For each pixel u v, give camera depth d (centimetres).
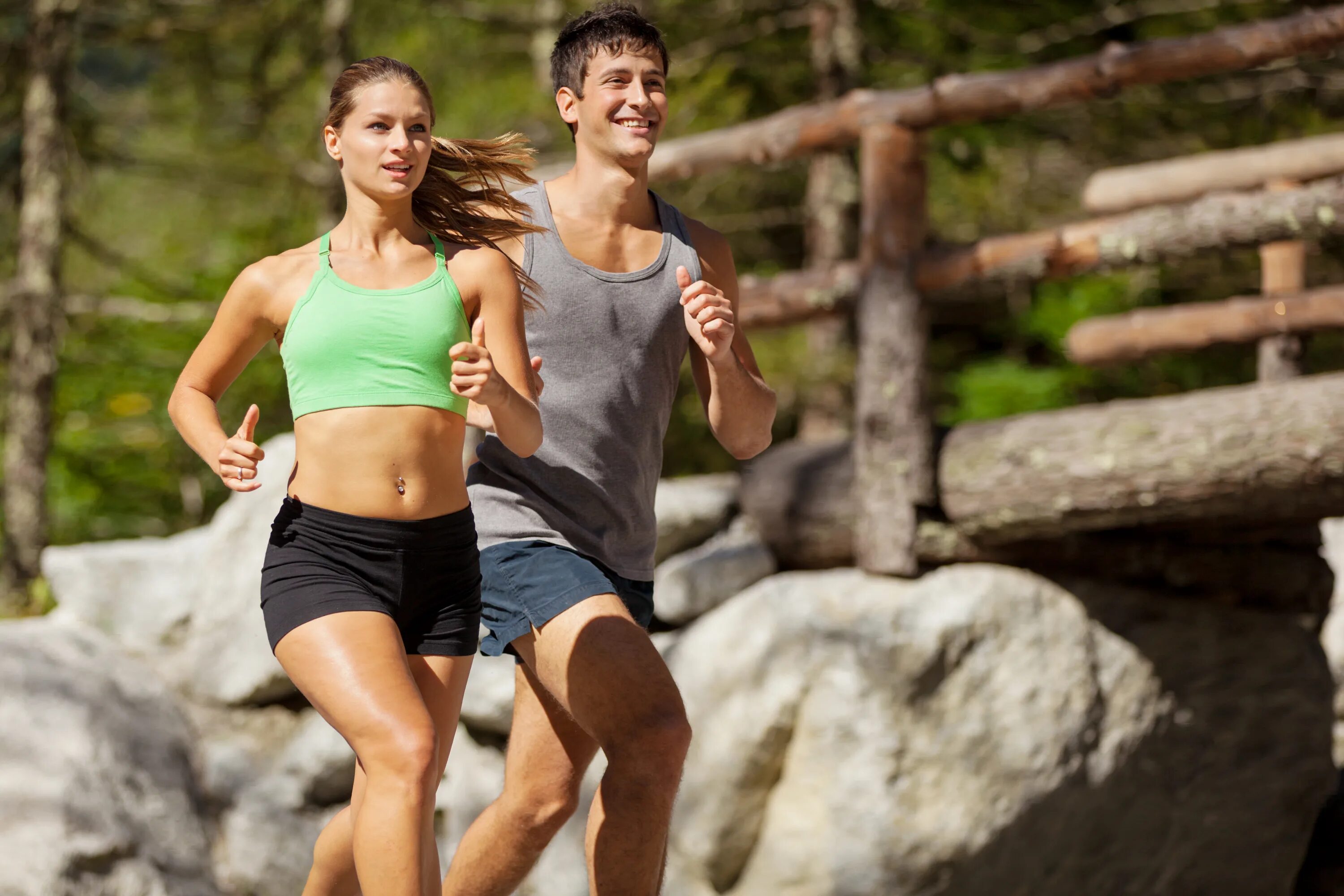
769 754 938
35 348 1688
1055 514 902
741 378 577
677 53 1928
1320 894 1063
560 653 549
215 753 1050
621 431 587
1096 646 963
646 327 582
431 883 497
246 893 999
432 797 466
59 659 1038
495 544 587
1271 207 858
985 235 2328
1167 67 884
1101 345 1220
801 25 1952
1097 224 923
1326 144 1096
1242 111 2062
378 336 486
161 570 1153
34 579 1634
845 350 1912
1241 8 2017
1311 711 1048
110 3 1852
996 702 924
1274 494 827
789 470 1081
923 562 977
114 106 2012
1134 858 976
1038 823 924
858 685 918
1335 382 819
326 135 502
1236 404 845
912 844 895
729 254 628
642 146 575
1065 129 2066
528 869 631
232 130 2138
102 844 897
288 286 495
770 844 935
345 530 488
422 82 498
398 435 489
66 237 1806
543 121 2045
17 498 1659
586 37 584
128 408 1903
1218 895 1023
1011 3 1975
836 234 1909
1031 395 2108
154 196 2556
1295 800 1041
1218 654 1012
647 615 623
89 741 959
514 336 505
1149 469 858
